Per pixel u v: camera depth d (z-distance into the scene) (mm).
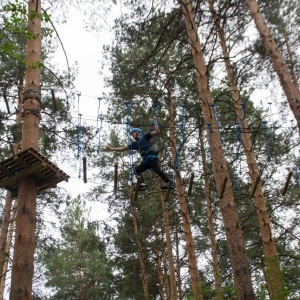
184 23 11391
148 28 11859
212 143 9281
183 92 15094
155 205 18000
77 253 26219
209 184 15133
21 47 15727
